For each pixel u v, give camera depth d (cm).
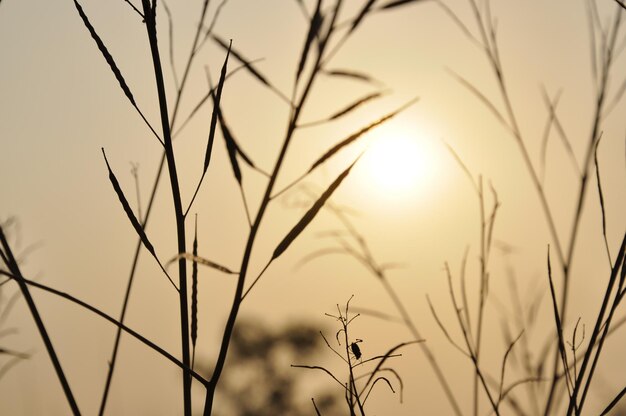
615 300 55
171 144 53
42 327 57
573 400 55
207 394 53
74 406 57
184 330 53
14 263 57
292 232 55
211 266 53
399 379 55
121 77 53
